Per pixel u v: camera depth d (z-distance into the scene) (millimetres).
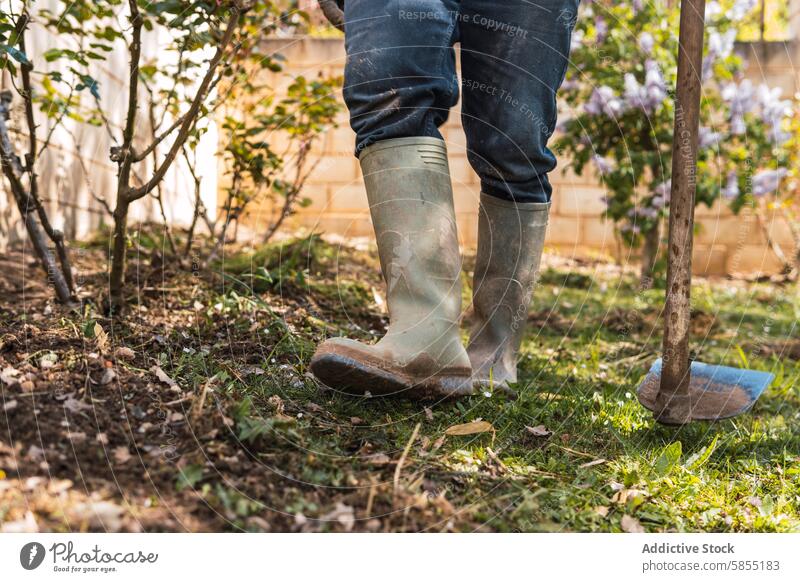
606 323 3020
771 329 3334
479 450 1346
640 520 1197
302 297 2367
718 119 4645
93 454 1104
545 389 1855
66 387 1295
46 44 2926
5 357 1424
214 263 2734
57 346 1522
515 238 1742
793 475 1432
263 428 1195
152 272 2375
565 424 1574
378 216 1421
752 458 1525
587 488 1256
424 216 1403
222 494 1058
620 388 1928
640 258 5234
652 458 1419
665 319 1466
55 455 1084
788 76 5398
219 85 2840
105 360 1458
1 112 1893
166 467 1103
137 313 1955
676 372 1457
